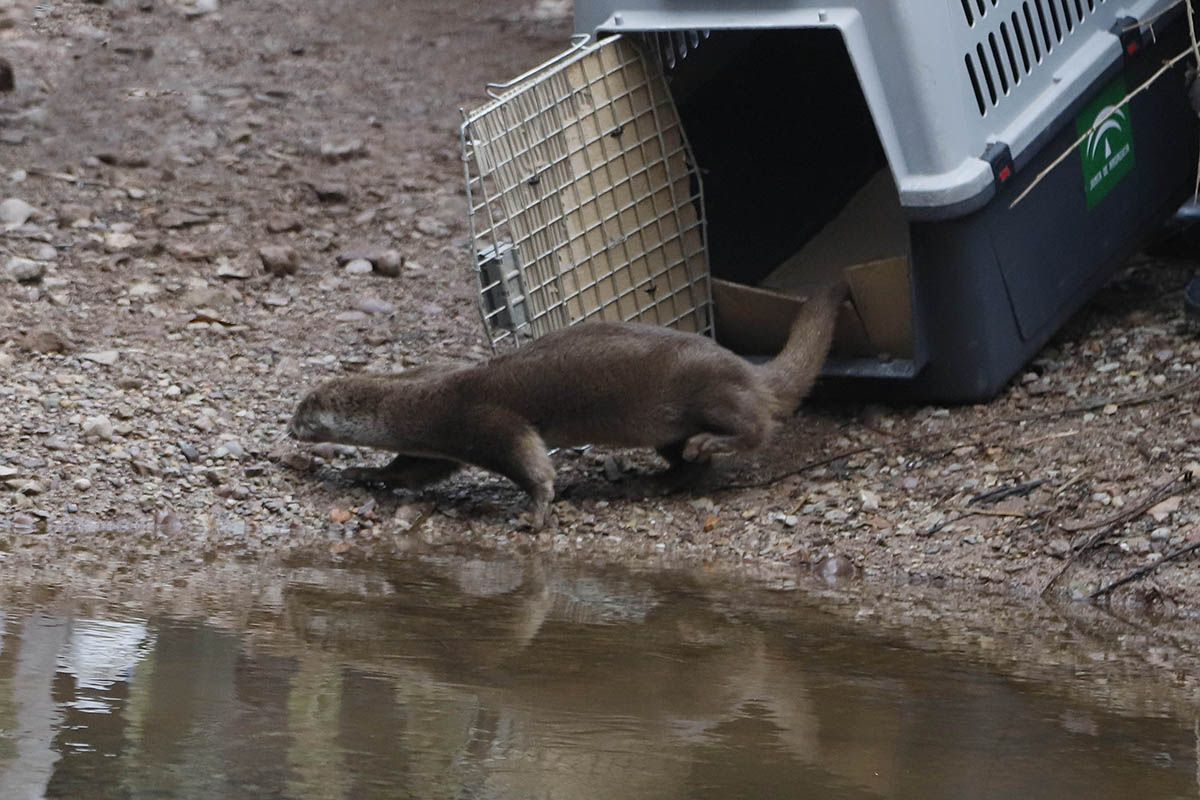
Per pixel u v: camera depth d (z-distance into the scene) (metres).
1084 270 20.89
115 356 22.02
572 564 17.45
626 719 11.99
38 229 25.95
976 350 19.70
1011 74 19.39
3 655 12.80
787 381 19.14
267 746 10.93
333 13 37.38
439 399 18.95
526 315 19.56
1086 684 13.41
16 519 17.88
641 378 18.69
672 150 20.91
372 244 26.86
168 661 12.94
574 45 20.56
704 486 19.59
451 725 11.63
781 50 22.28
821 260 22.59
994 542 17.61
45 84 31.97
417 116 32.25
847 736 11.78
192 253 25.70
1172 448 18.55
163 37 34.84
